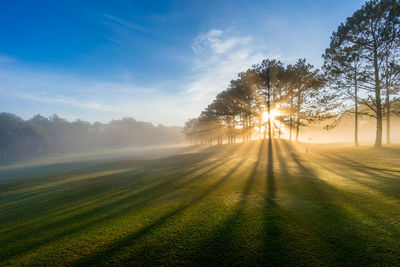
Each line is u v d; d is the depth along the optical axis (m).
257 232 3.63
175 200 6.14
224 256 2.95
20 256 3.39
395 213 4.17
